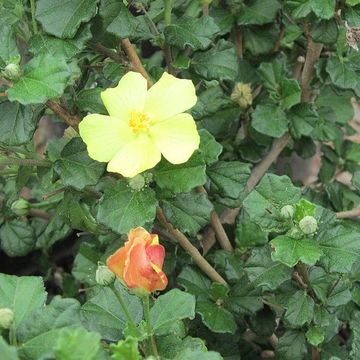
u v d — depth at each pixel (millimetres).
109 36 381
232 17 477
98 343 246
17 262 597
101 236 451
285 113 466
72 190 394
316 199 488
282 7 469
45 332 279
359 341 365
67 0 354
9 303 297
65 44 353
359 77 443
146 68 467
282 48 519
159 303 330
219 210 481
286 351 402
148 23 419
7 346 240
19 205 480
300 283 375
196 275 425
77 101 365
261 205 347
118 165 338
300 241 334
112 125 346
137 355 270
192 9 435
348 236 345
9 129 342
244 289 416
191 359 287
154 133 344
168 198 368
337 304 376
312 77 481
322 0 394
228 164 401
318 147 686
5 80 336
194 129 343
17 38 386
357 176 405
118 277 301
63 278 551
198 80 457
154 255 288
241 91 472
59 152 424
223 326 407
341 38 444
